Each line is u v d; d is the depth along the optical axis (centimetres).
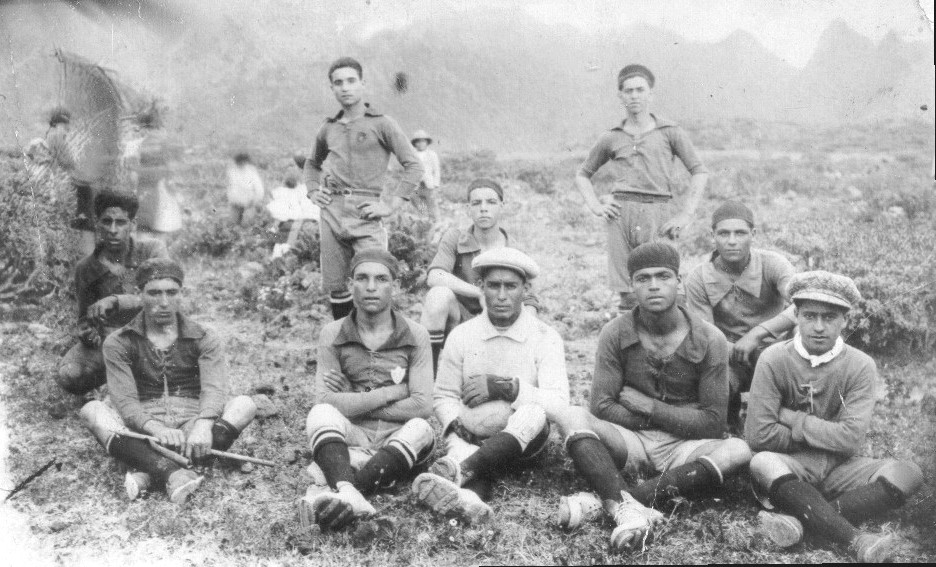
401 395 351
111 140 588
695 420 333
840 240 639
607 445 335
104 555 302
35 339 484
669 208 505
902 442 356
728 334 400
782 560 293
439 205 944
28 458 369
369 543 306
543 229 834
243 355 493
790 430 321
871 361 321
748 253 395
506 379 348
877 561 282
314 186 490
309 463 368
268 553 302
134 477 338
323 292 593
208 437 349
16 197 532
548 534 311
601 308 587
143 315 363
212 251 709
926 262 535
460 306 422
